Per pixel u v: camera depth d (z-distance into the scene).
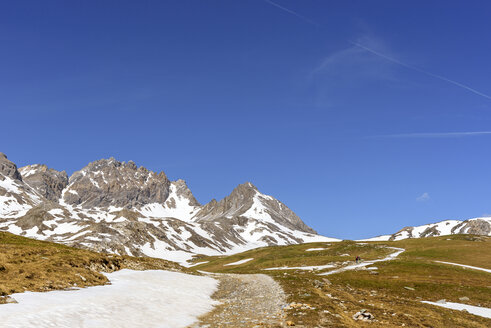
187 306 38.44
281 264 132.50
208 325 30.09
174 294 44.41
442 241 148.12
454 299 62.41
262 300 43.56
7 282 34.91
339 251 154.88
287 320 30.67
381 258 122.50
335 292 53.03
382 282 73.06
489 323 43.69
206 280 64.75
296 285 56.75
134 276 53.59
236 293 52.16
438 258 113.56
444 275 82.62
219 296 49.97
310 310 34.47
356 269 97.00
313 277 79.31
